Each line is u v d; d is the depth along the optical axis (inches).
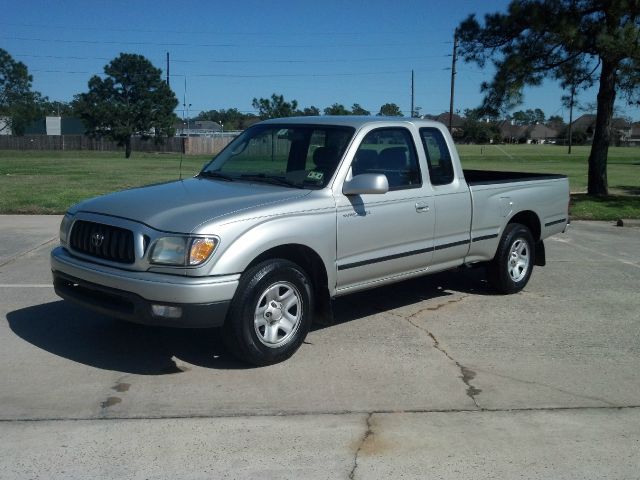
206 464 159.8
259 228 211.0
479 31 731.4
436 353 239.3
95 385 203.3
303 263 235.8
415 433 178.5
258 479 154.3
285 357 224.2
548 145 4042.8
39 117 3698.3
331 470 159.0
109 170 1253.1
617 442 176.6
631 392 209.6
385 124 257.3
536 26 679.7
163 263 201.6
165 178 1000.9
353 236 239.0
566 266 396.5
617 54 639.1
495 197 301.6
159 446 167.5
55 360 222.7
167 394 197.9
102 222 215.5
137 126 2839.6
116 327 256.8
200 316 200.2
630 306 307.9
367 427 181.0
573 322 281.1
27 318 266.8
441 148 280.1
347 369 221.3
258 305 213.9
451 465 162.7
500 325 274.5
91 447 166.1
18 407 187.3
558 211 348.5
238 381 208.7
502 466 162.9
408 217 258.5
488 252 304.2
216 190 235.0
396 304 302.2
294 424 181.3
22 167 1333.7
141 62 2815.0
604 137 755.4
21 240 439.5
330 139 248.2
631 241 491.2
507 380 216.7
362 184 231.9
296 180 242.4
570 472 160.9
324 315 237.9
